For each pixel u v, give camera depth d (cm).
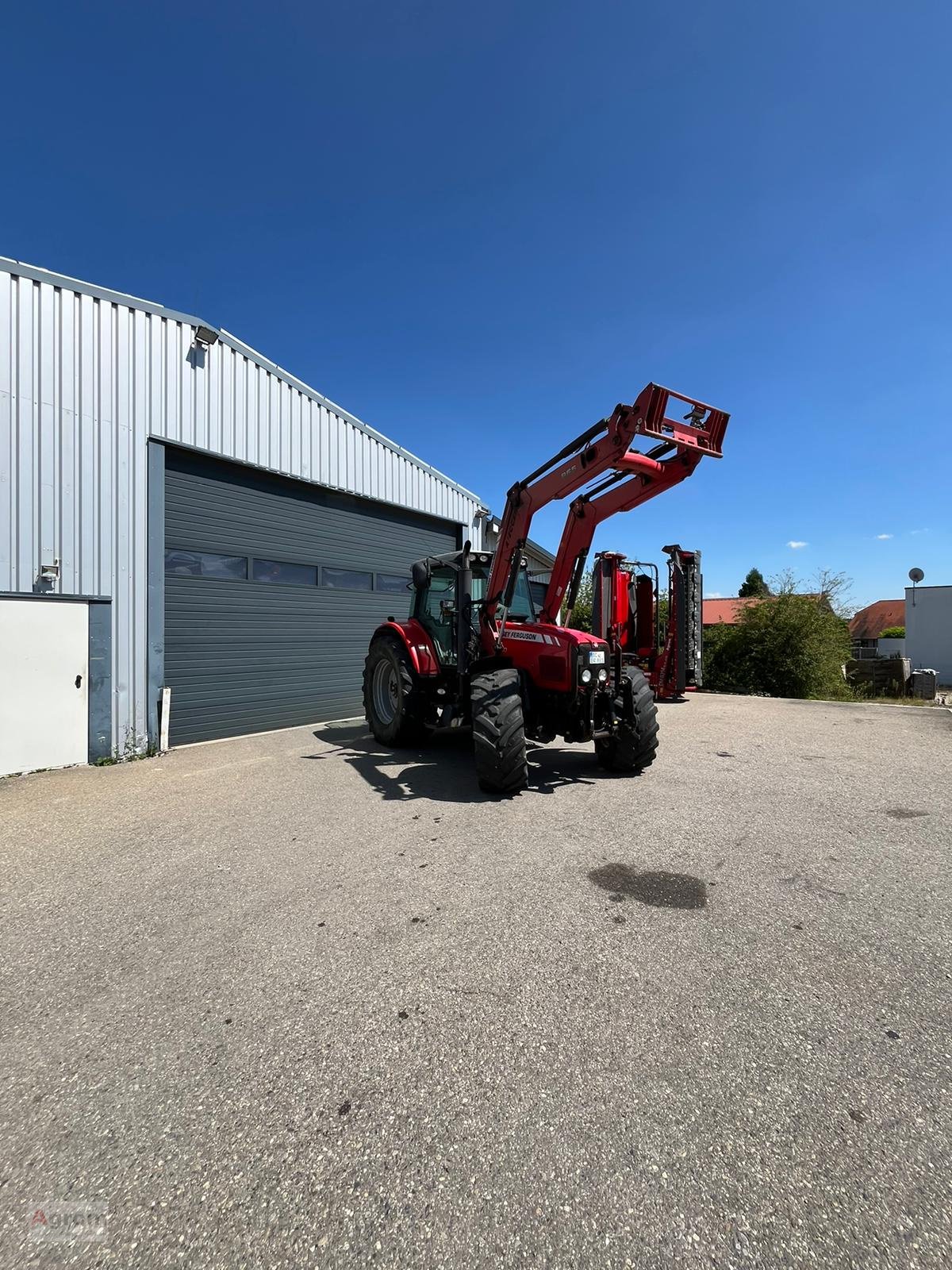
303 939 268
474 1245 134
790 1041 200
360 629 1028
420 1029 207
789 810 453
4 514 597
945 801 479
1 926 284
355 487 999
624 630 1095
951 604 2778
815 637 1457
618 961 248
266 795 509
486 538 1377
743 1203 143
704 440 493
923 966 245
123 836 410
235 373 803
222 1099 177
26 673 611
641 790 507
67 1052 198
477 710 477
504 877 330
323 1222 139
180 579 755
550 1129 165
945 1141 160
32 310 617
